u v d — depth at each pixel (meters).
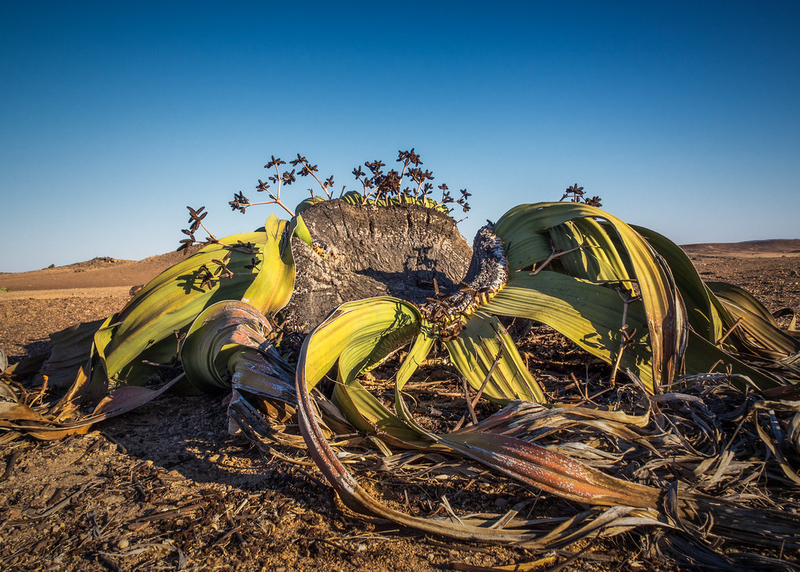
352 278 3.73
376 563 1.57
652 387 2.56
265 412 2.51
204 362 2.76
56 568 1.58
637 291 2.97
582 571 1.52
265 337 2.86
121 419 2.79
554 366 3.26
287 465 2.14
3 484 2.13
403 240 4.41
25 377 3.81
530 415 2.05
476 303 3.04
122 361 3.06
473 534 1.63
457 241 4.63
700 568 1.53
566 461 1.71
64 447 2.47
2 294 13.39
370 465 2.02
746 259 20.77
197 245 3.48
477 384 2.62
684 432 2.27
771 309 5.84
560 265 3.43
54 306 8.98
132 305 3.28
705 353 2.68
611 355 2.69
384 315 2.68
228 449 2.35
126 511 1.88
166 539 1.70
